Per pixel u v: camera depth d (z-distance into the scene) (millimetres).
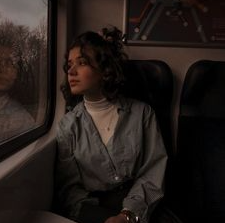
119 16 1768
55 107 1708
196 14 1722
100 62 1236
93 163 1254
